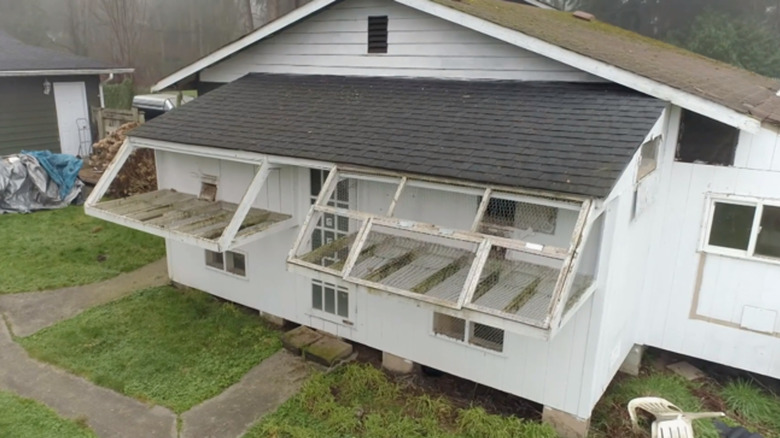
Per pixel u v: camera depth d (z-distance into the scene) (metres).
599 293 4.97
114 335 7.06
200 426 5.44
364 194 6.26
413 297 4.61
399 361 6.36
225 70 9.32
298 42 8.43
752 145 5.70
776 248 5.86
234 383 6.15
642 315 6.61
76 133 16.75
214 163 7.42
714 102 5.16
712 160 5.96
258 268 7.37
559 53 5.96
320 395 5.85
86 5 33.03
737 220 5.98
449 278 4.99
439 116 6.23
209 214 7.02
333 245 5.62
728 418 5.91
